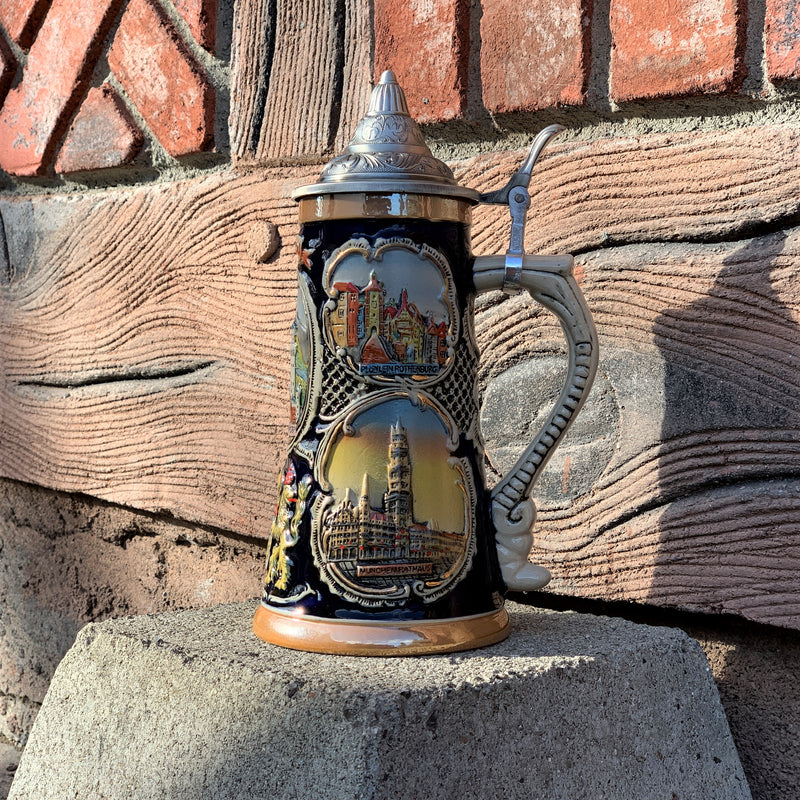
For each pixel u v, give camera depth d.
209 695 0.90
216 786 0.87
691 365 1.02
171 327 1.53
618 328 1.08
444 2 1.17
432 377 0.93
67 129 1.63
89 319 1.67
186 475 1.52
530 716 0.85
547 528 1.15
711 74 0.97
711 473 1.01
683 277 1.02
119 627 1.05
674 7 0.99
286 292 1.35
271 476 1.38
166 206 1.51
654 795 0.93
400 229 0.91
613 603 1.14
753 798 1.03
